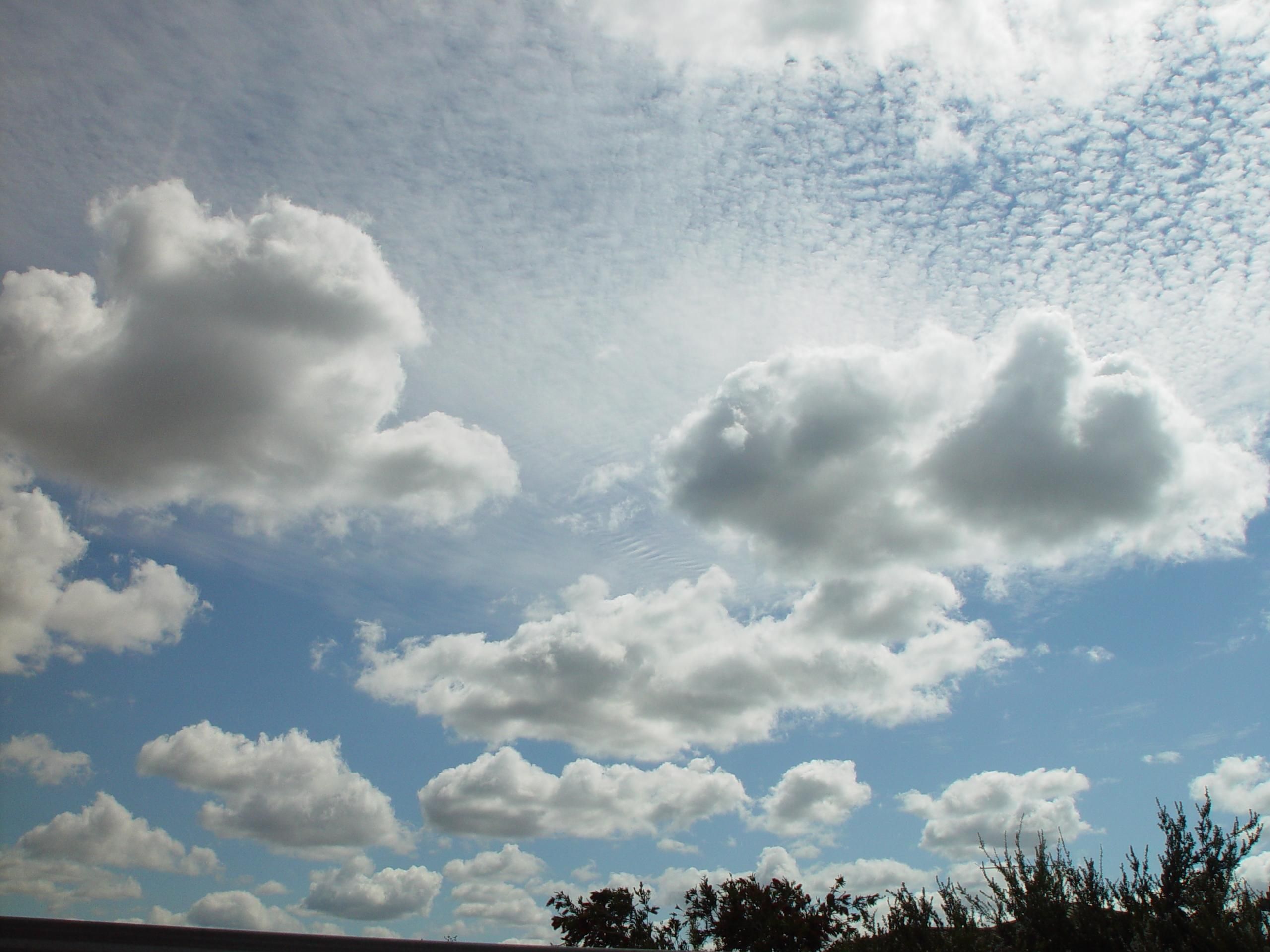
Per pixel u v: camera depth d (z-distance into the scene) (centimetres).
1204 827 1353
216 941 724
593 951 1008
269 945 751
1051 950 1330
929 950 1462
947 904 1484
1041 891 1388
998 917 1438
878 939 1531
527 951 965
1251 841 1325
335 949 786
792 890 2955
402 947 828
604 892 3228
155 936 695
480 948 882
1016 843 1461
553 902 3234
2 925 629
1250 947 1170
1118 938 1288
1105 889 1370
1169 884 1318
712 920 2991
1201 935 1220
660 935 3098
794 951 2750
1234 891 1279
